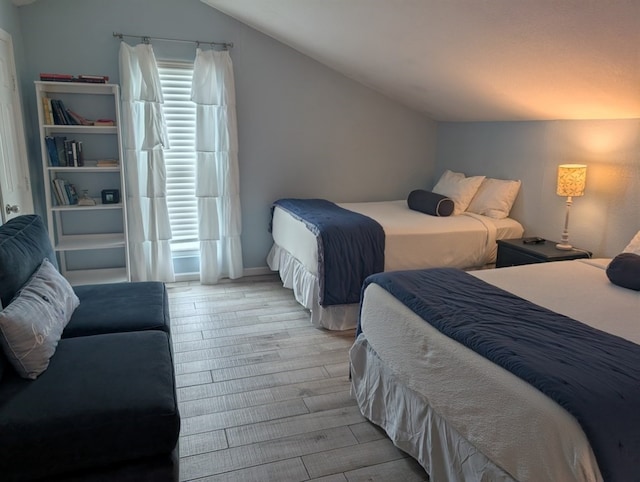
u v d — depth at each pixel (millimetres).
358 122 4750
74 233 4027
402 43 3250
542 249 3270
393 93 4598
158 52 4008
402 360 1971
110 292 2711
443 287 2180
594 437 1192
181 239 4398
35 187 3748
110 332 2256
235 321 3576
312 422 2352
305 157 4637
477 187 4199
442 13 2598
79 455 1525
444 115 4664
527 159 3830
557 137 3518
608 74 2490
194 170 4309
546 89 3020
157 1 3926
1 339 1694
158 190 4047
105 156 4000
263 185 4559
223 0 3750
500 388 1435
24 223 2422
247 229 4594
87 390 1664
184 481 1940
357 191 4902
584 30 2184
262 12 3695
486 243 3674
